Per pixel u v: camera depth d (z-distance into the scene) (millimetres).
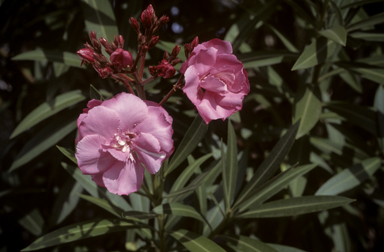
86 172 359
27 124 484
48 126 513
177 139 538
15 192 547
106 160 361
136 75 375
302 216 560
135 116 360
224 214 436
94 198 444
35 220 575
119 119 358
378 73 474
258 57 496
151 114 362
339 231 544
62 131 511
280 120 568
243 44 554
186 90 360
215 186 489
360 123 511
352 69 488
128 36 499
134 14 503
